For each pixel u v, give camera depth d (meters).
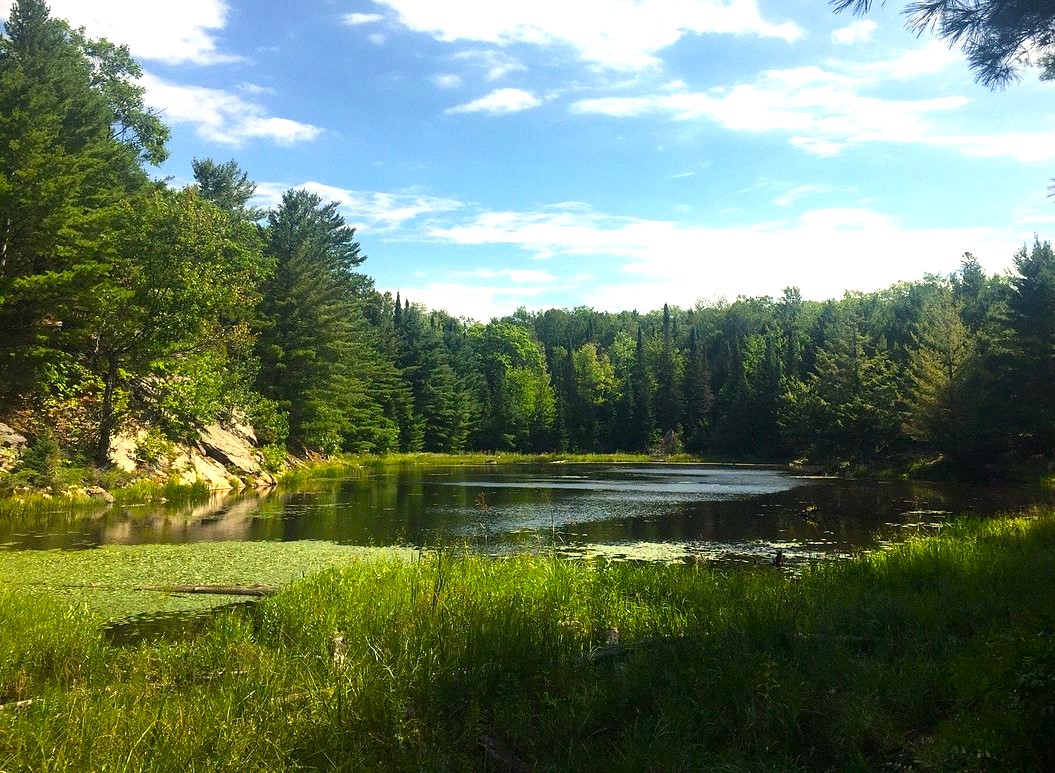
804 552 13.70
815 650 5.56
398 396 67.81
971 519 15.59
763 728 4.21
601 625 6.88
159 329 24.61
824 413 51.81
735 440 72.19
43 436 20.47
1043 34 6.69
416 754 4.01
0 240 20.36
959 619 6.49
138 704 4.65
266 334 41.34
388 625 6.14
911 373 46.69
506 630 5.61
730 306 122.12
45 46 27.98
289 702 4.71
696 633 5.79
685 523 18.61
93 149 25.94
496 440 85.25
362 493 27.55
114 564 11.77
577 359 101.06
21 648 6.11
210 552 13.09
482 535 15.93
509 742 4.32
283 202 47.84
